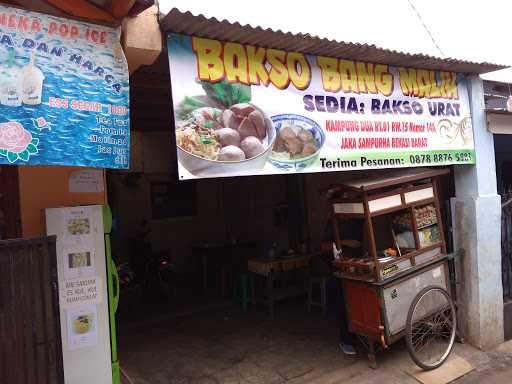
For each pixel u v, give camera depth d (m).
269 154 3.62
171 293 7.48
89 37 2.86
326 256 5.46
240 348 5.21
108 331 3.36
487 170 5.22
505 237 5.54
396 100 4.50
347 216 4.49
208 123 3.34
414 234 4.59
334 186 4.45
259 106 3.59
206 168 3.33
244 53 3.55
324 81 4.00
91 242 3.30
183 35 3.29
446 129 4.91
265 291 6.80
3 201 3.61
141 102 5.50
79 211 3.27
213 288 7.92
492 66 4.80
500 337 5.21
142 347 5.36
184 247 9.08
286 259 6.36
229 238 9.38
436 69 4.80
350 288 4.56
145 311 6.72
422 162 4.66
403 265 4.45
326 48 3.77
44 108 2.69
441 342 4.98
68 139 2.76
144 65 3.73
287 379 4.44
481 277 5.04
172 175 8.88
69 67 2.78
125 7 2.84
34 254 2.44
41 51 2.70
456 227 5.20
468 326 5.14
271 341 5.38
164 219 8.88
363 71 4.28
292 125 3.76
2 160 2.54
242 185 9.34
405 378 4.36
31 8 2.71
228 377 4.52
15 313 2.39
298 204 8.29
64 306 3.19
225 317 6.33
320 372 4.54
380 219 4.94
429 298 4.57
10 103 2.58
